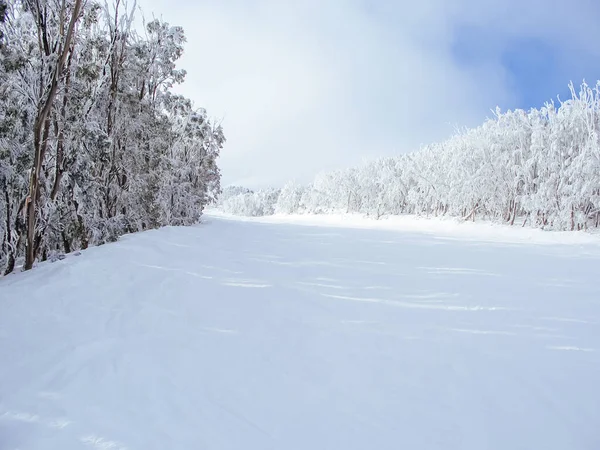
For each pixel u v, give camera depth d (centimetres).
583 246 1576
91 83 997
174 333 429
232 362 361
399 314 528
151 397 293
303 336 436
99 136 847
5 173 683
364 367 358
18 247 796
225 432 253
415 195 3734
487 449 244
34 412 270
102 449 231
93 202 918
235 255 987
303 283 702
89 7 913
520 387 324
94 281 609
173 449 233
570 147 2183
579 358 384
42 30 760
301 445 242
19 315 464
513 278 797
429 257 1126
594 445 250
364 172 4966
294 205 7100
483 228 2506
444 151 3450
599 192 2084
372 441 249
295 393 308
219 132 2220
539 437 257
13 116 705
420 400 301
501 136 2645
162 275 683
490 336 445
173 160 1555
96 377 321
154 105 1444
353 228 2744
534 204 2256
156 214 1505
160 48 1371
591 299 618
